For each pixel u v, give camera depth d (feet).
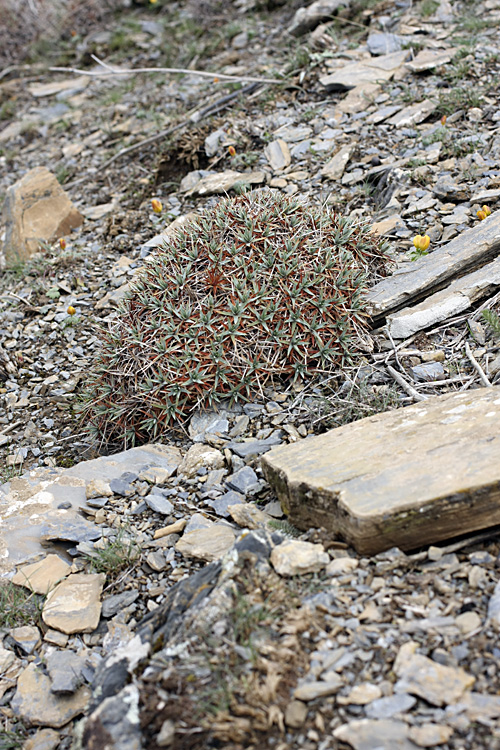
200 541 6.70
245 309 7.39
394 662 6.02
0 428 7.97
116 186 10.25
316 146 9.51
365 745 5.83
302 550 6.37
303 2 13.03
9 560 6.84
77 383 8.18
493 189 8.36
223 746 5.91
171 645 6.19
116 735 5.98
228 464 7.11
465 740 5.82
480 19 10.57
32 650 6.56
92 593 6.68
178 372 7.31
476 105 9.30
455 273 7.70
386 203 8.66
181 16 15.05
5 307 8.93
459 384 7.16
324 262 7.54
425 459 6.46
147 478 7.11
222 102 10.59
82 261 9.23
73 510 7.04
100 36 15.46
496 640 6.05
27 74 15.25
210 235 7.64
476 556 6.32
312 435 7.11
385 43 10.58
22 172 11.57
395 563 6.31
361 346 7.45
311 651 6.09
